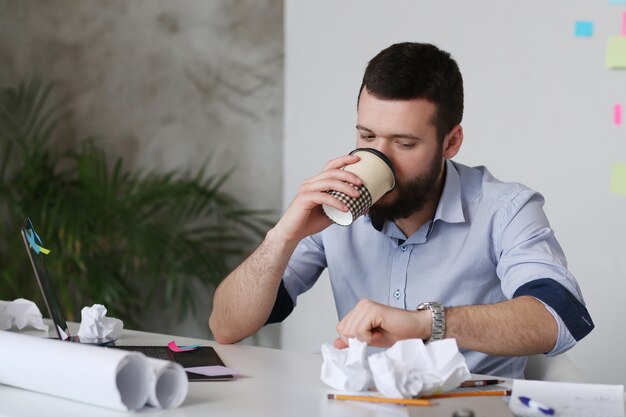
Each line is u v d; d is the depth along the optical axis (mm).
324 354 1472
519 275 1794
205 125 3816
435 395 1368
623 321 2785
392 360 1359
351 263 2070
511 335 1583
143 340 1852
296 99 3354
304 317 3391
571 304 1659
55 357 1330
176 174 3855
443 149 1861
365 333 1520
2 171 3799
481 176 2053
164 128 3869
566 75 2838
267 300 1888
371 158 1706
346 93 3234
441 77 1805
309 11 3299
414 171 1790
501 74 2945
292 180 3379
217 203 3738
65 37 3971
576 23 2809
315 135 3314
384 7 3141
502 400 1337
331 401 1360
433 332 1547
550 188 2887
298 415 1278
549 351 1630
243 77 3754
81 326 1806
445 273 1987
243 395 1396
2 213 3846
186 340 1873
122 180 3639
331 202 1676
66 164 3969
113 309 3535
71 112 3977
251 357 1708
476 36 2980
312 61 3305
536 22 2875
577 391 1364
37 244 1747
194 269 3605
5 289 3652
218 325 1914
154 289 3844
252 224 3766
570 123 2842
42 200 3590
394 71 1768
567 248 2869
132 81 3902
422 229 1979
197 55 3812
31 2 3994
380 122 1767
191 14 3811
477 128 3000
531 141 2910
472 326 1566
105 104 3938
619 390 1357
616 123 2768
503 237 1931
